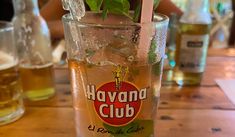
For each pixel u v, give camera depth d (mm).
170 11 387
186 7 297
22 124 218
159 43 165
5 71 224
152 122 176
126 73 159
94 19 165
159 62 169
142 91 164
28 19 264
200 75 291
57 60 347
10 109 225
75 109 176
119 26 152
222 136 202
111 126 168
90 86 162
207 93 271
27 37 262
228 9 562
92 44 157
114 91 162
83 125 173
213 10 509
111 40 155
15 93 234
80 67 163
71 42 166
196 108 243
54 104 251
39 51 265
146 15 154
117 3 158
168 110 238
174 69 293
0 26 249
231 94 268
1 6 564
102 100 164
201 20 279
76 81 169
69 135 203
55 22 418
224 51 410
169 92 272
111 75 159
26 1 260
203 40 281
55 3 428
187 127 213
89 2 163
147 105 170
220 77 309
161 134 203
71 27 162
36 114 233
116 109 165
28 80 257
